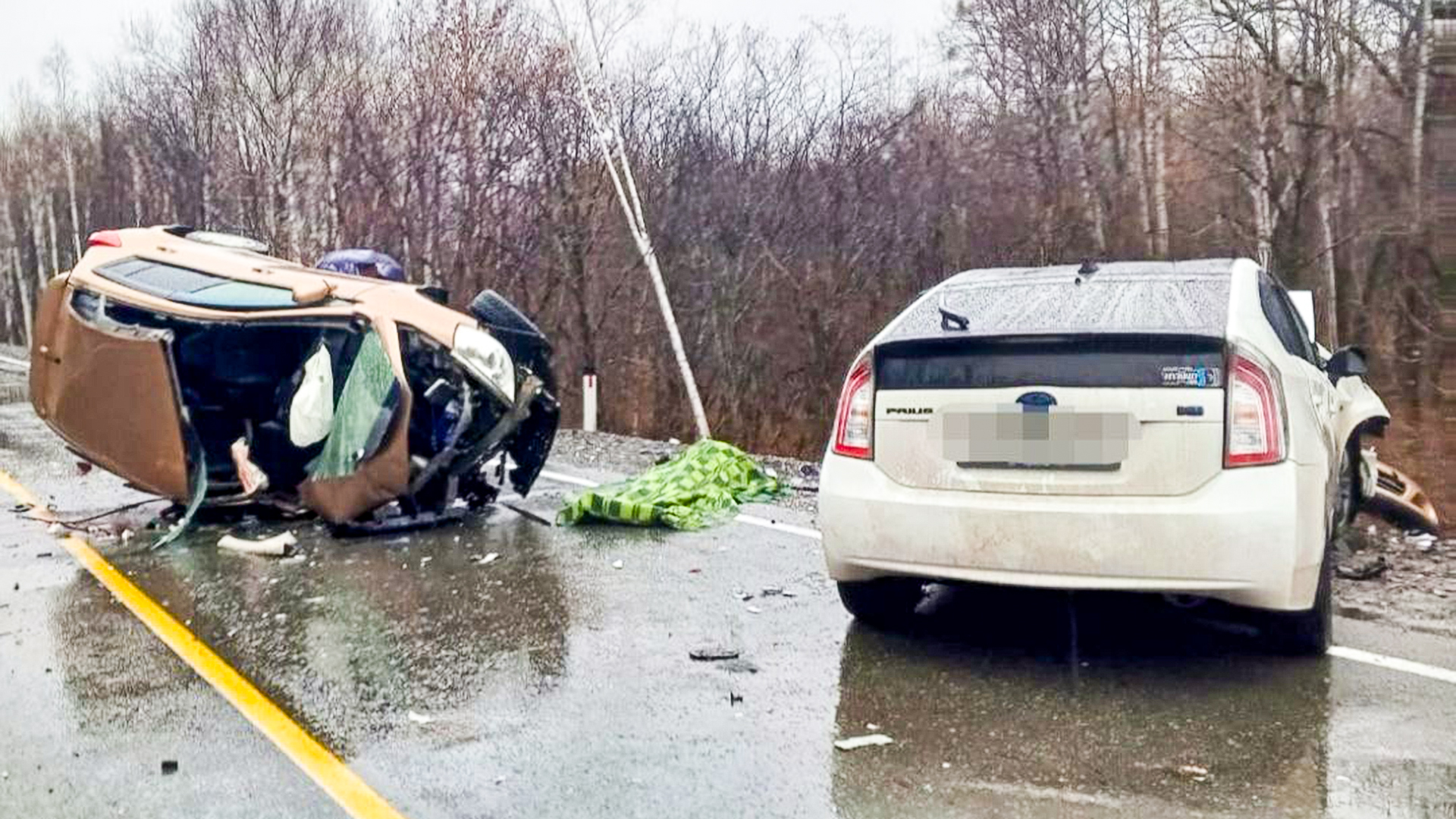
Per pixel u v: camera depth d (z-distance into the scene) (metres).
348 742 4.34
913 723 4.46
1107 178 19.52
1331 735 4.25
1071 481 4.71
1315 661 5.05
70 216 43.78
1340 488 6.77
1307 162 17.44
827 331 18.47
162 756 4.21
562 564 7.09
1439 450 11.90
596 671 5.11
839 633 5.61
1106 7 21.12
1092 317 5.09
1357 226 17.47
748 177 19.02
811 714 4.56
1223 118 18.80
